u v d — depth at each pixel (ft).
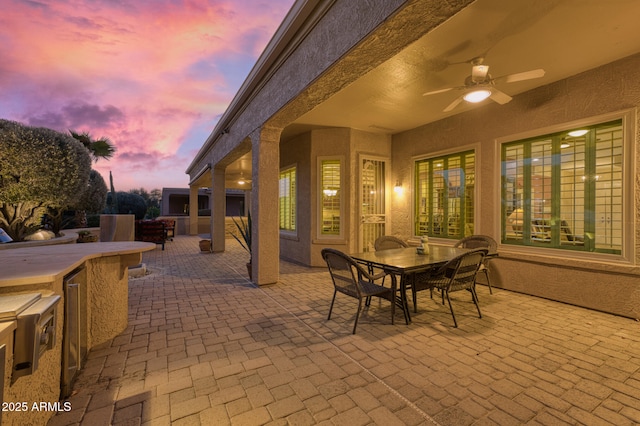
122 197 53.06
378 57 8.47
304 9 9.63
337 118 18.51
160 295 14.24
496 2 7.90
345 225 20.89
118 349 8.52
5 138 14.64
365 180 21.56
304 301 13.26
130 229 18.47
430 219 19.56
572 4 8.02
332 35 8.92
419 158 20.08
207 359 7.97
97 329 8.75
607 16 8.55
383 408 5.91
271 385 6.73
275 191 16.07
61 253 8.01
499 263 15.30
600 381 6.88
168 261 24.48
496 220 15.42
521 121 14.37
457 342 8.99
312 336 9.48
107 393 6.40
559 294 13.01
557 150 13.28
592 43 10.09
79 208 27.02
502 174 15.33
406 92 14.23
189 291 14.96
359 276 12.17
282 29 11.11
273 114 13.50
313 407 5.96
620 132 11.42
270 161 15.80
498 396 6.31
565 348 8.57
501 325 10.35
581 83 12.29
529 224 14.26
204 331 9.88
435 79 12.82
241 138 18.53
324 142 21.12
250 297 13.88
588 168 12.30
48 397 5.36
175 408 5.92
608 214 11.75
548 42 9.96
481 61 10.60
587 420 5.56
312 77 10.09
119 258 9.61
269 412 5.81
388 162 22.12
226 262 24.06
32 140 15.53
